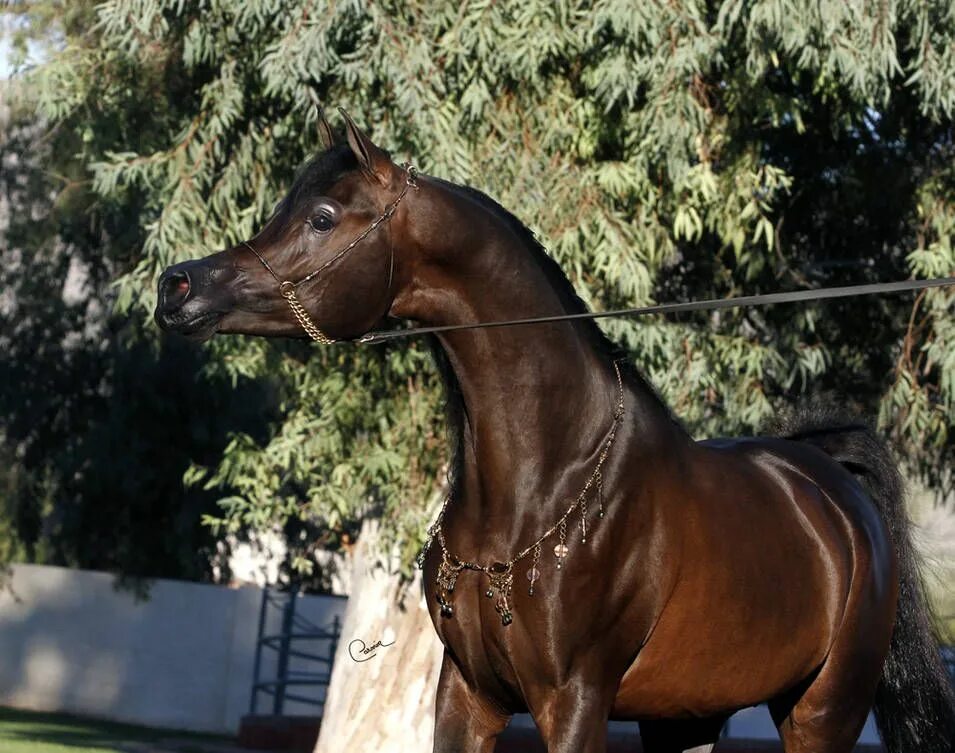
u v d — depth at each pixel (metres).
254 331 6.33
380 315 6.43
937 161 14.95
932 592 9.68
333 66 12.52
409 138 12.26
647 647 6.84
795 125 14.16
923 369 15.02
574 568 6.40
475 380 6.51
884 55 12.08
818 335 15.87
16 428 28.56
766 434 9.46
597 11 12.07
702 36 12.10
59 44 20.73
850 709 7.98
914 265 14.06
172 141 13.75
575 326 6.71
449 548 6.64
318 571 28.23
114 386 28.19
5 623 29.81
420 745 14.66
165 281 6.27
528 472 6.47
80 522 29.19
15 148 25.69
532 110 12.87
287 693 26.55
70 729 24.47
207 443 28.42
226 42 13.28
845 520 8.04
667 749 8.25
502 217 6.60
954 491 16.25
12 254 27.70
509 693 6.66
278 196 13.59
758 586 7.20
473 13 12.20
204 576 30.95
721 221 13.65
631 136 12.81
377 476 13.50
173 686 28.44
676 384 13.33
